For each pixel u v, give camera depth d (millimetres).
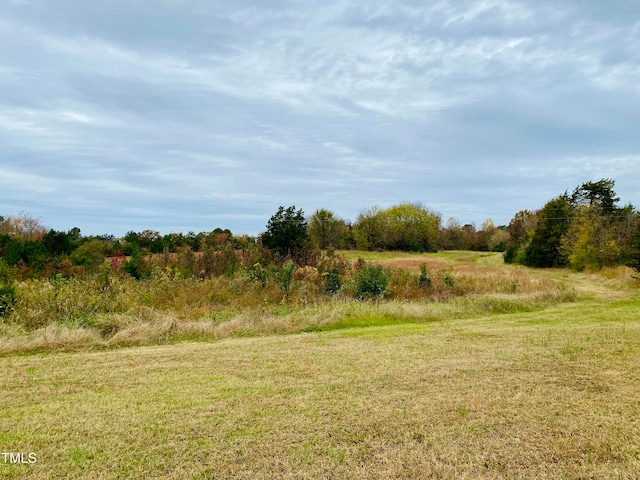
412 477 3818
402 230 74188
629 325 10820
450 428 4699
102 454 4133
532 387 5957
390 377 6441
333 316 11742
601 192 46938
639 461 4059
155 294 12742
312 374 6625
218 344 8898
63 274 15562
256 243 24969
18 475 3771
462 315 13359
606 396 5609
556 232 44469
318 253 23266
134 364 7223
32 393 5762
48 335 8711
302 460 4070
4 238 19484
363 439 4465
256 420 4895
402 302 14367
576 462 4062
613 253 33562
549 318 12617
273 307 12711
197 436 4508
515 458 4113
